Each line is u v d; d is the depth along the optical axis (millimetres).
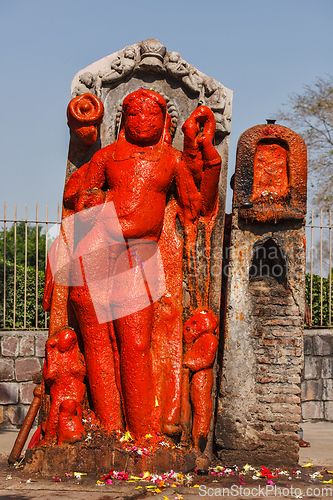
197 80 5039
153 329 4480
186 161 4625
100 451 4004
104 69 4992
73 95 4926
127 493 3559
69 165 4906
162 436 4203
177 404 4301
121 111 4969
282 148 4965
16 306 7988
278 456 4516
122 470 3971
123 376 4223
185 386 4461
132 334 4219
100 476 3926
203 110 4633
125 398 4207
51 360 4402
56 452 4016
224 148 5031
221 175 4984
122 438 4137
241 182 4848
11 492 3596
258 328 4734
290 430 4543
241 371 4652
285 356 4688
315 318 8789
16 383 7230
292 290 4801
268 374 4660
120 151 4551
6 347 7254
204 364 4477
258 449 4523
